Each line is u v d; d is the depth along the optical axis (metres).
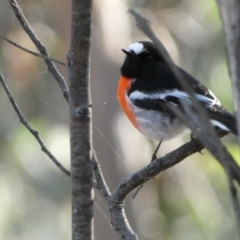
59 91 12.92
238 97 2.70
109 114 10.98
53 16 12.77
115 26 11.42
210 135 2.71
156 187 12.34
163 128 7.04
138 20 2.85
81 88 4.69
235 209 2.61
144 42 7.62
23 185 12.53
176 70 2.84
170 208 12.39
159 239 12.02
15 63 12.54
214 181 12.38
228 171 2.60
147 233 11.91
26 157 12.34
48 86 12.89
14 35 12.58
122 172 10.85
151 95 7.07
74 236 4.74
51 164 12.41
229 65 2.71
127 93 7.36
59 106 12.88
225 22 2.67
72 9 4.64
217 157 2.64
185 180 12.44
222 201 12.30
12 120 12.81
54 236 12.53
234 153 9.14
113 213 5.24
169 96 6.93
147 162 11.71
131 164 10.98
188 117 2.89
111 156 10.85
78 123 4.71
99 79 11.05
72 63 4.68
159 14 13.41
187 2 13.76
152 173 5.17
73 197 4.76
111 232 10.70
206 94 6.75
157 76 7.22
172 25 13.52
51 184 12.49
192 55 13.38
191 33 13.52
